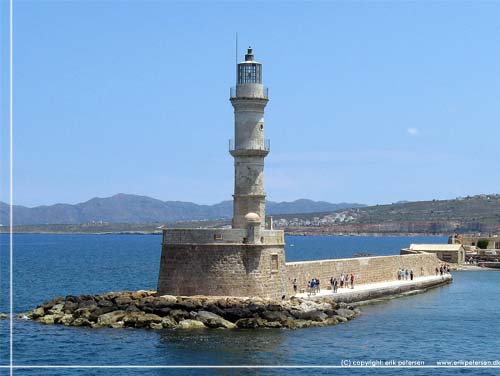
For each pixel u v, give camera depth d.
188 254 73.88
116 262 199.00
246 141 76.81
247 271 73.25
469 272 151.50
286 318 70.06
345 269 97.81
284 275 77.44
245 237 73.56
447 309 87.19
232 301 70.81
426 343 65.81
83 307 73.81
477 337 68.94
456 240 191.12
